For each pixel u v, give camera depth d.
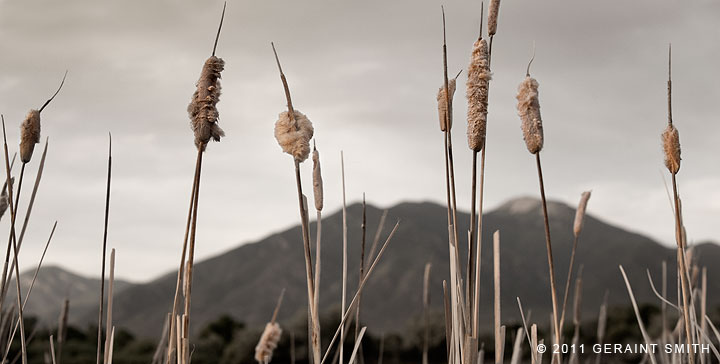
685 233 2.92
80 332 39.12
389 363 40.47
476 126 2.00
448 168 2.10
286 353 36.94
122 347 37.28
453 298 2.22
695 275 3.29
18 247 2.40
